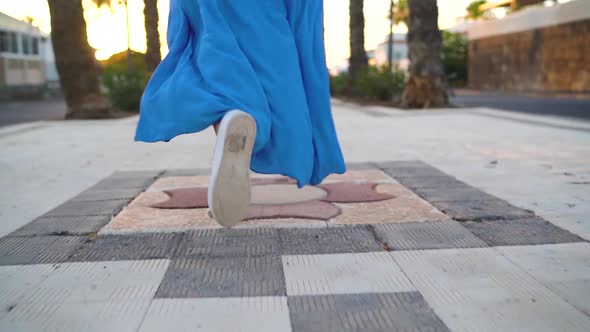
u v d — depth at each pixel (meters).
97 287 2.36
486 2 50.03
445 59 39.69
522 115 11.22
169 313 2.10
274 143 2.48
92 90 13.01
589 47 23.31
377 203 3.72
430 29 13.64
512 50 29.89
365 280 2.41
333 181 4.49
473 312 2.09
